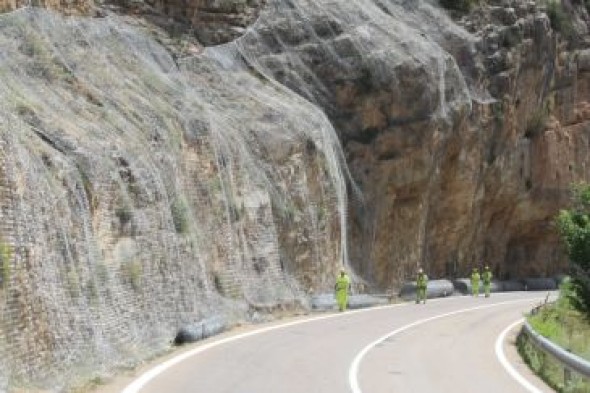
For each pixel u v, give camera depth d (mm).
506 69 44656
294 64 35125
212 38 33031
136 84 24391
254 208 26594
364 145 35719
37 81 19422
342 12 37812
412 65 37125
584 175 51281
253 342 17953
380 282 36219
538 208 49000
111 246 16672
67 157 16109
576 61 51406
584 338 20703
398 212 37469
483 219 46125
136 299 16969
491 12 45562
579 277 28422
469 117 41406
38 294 12281
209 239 23422
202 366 14125
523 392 12391
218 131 26312
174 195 21188
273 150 29094
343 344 17922
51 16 22750
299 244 28969
